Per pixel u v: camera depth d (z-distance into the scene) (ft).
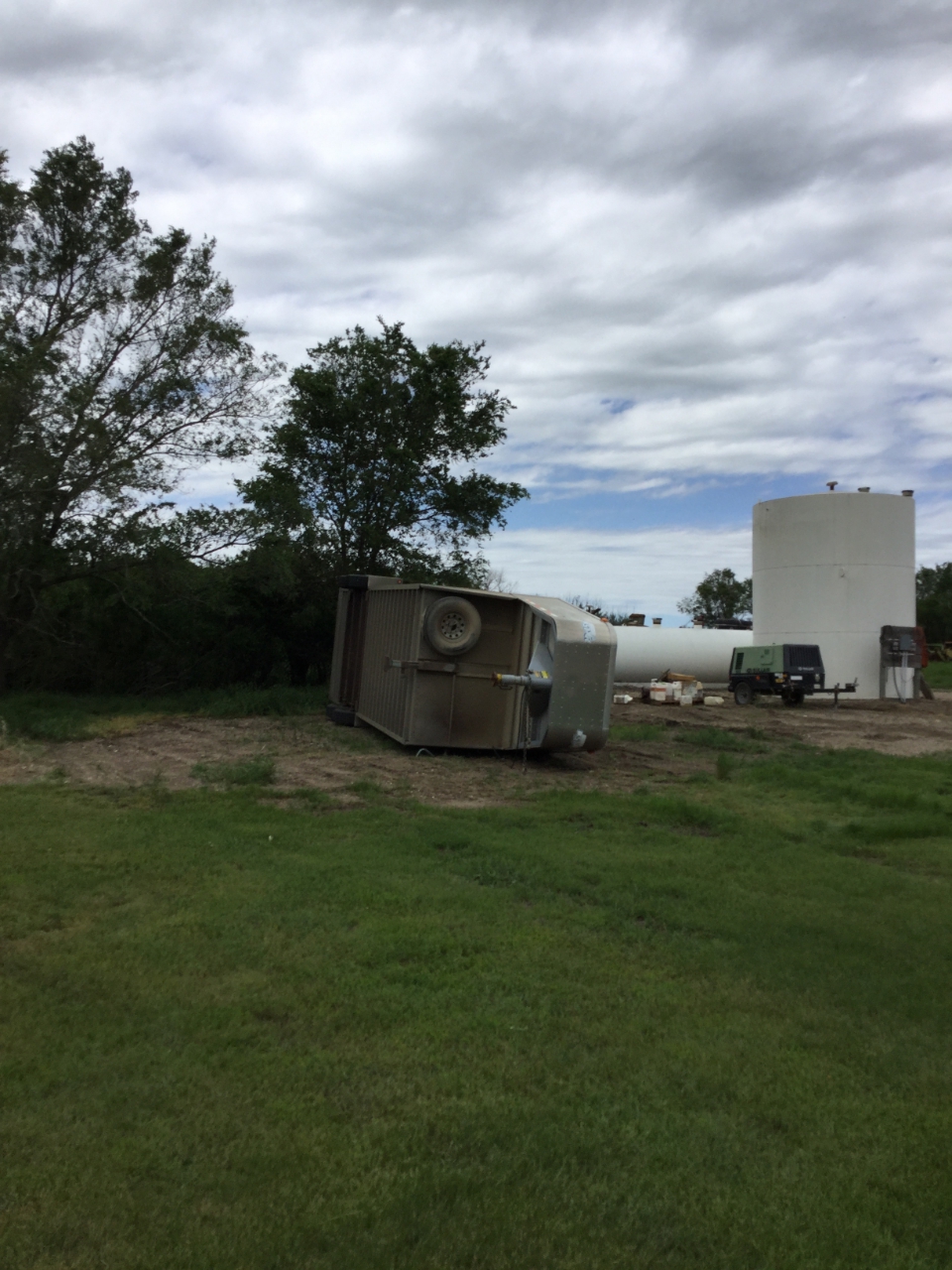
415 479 90.38
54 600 79.41
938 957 19.54
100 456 68.95
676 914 22.13
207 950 18.44
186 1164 11.10
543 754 51.75
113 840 27.61
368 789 38.37
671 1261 9.66
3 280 73.87
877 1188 11.12
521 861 26.61
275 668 90.43
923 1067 14.35
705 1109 12.88
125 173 75.87
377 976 17.24
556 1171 11.18
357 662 63.87
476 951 19.04
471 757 50.06
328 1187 10.68
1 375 65.21
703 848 29.40
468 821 32.60
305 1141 11.60
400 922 20.51
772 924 21.58
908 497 111.96
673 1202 10.68
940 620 248.32
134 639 81.66
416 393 92.22
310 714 69.51
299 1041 14.52
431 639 50.03
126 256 76.18
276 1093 12.84
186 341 73.36
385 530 91.61
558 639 47.01
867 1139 12.22
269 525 79.05
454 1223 10.09
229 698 74.02
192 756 47.55
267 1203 10.36
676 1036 15.21
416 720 50.29
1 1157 11.10
